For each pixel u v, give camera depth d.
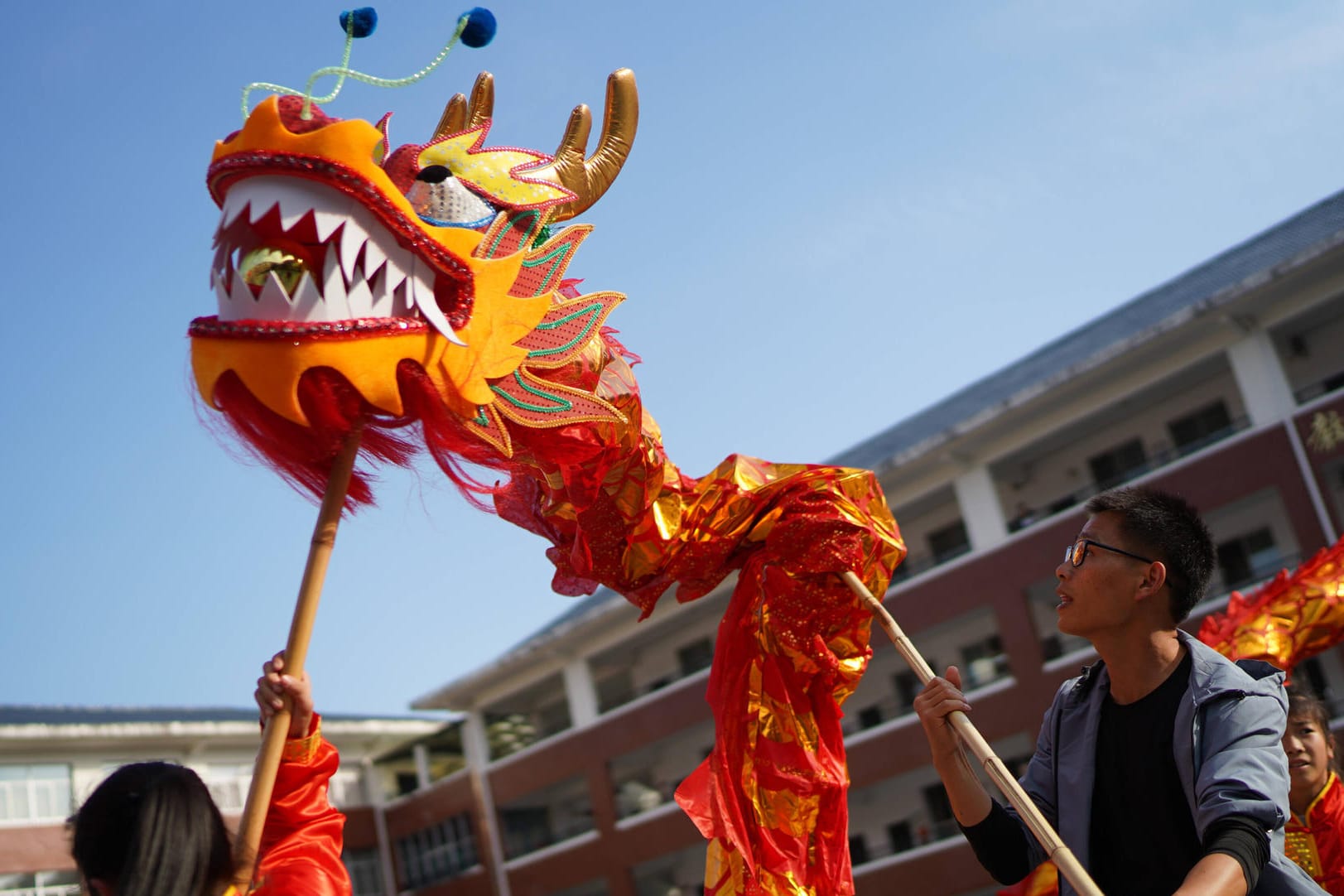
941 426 31.91
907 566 27.64
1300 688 4.48
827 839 3.62
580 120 3.40
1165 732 3.06
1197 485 22.84
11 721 32.50
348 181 2.65
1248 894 2.69
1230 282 28.59
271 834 2.80
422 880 31.78
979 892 24.47
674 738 30.03
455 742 32.66
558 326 3.31
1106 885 3.12
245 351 2.64
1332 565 4.58
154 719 34.19
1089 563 3.19
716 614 29.23
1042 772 3.36
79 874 2.46
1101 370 23.92
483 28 2.95
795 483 3.80
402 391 2.84
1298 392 23.27
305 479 2.85
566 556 4.00
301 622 2.69
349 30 2.84
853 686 3.79
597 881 30.73
